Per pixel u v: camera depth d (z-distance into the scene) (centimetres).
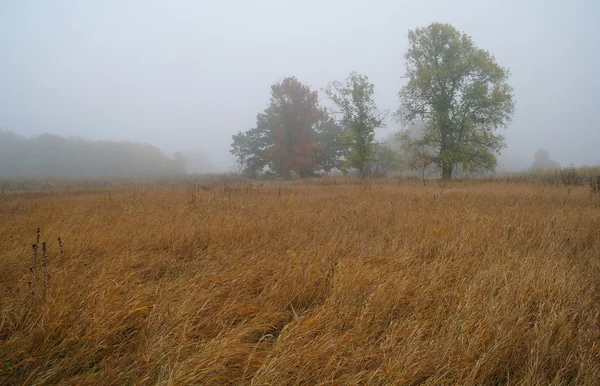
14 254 409
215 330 267
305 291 343
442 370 224
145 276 390
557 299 305
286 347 242
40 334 236
